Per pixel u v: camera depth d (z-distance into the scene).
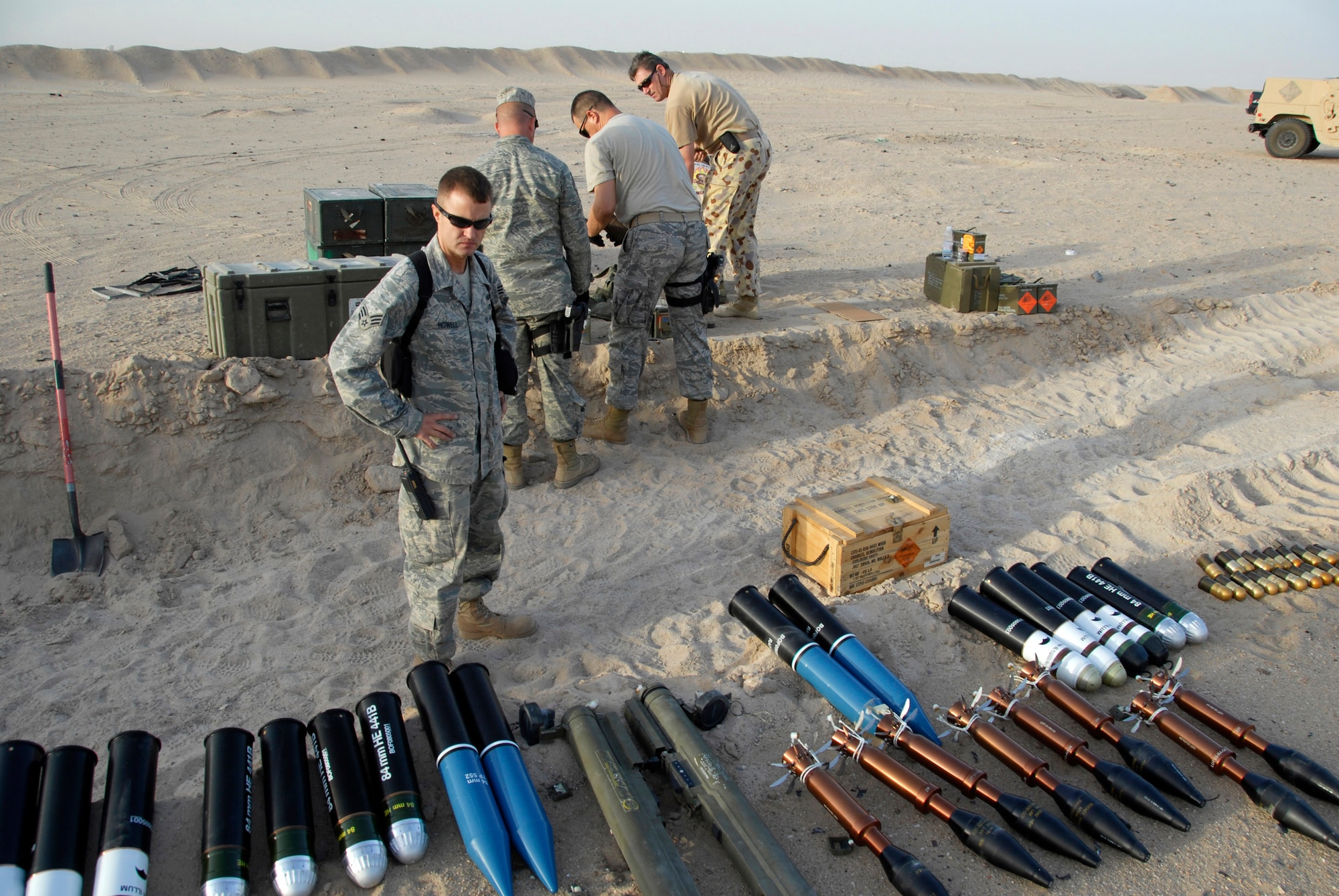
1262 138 24.98
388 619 4.65
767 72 68.00
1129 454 6.47
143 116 25.06
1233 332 8.48
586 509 5.68
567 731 3.39
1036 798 3.29
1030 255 10.46
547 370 5.50
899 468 6.27
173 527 5.27
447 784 3.02
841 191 15.15
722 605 4.60
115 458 5.30
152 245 10.52
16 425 5.22
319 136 22.08
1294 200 14.03
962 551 5.08
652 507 5.70
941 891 2.78
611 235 6.05
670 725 3.37
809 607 4.00
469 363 3.46
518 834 2.91
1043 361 7.88
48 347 6.33
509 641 4.34
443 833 3.04
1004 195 14.62
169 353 6.14
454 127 24.45
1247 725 3.45
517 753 3.14
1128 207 13.44
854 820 3.04
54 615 4.68
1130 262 10.12
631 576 4.98
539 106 29.41
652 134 5.61
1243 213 12.98
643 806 3.02
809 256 10.28
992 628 4.06
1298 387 7.36
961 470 6.26
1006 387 7.55
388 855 2.90
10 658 4.31
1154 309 8.50
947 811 3.12
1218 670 3.95
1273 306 8.88
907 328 7.55
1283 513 5.33
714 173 7.06
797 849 3.05
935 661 3.98
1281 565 4.66
